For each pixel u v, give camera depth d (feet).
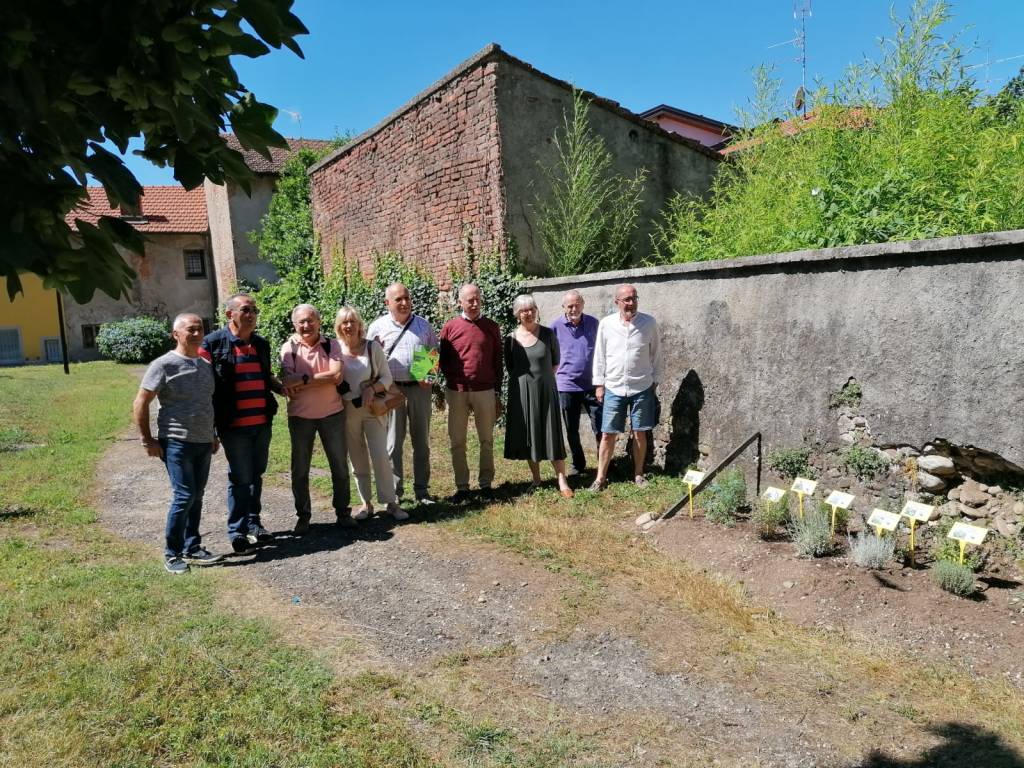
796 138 27.63
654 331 21.84
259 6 4.47
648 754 10.16
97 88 4.37
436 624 14.12
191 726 10.46
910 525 15.76
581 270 31.22
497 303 30.45
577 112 30.86
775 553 16.40
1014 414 13.82
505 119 30.17
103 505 23.39
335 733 10.51
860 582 14.70
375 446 19.97
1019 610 13.43
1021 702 11.23
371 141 39.96
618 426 22.04
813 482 17.29
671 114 80.43
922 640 12.98
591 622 14.07
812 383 17.98
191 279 94.58
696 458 22.07
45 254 4.46
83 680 11.62
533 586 15.64
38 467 28.17
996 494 14.69
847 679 12.05
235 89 5.07
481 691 11.76
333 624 14.10
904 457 16.02
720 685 11.92
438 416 34.63
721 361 20.88
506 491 22.79
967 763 9.80
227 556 17.94
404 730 10.62
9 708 10.87
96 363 85.15
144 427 16.16
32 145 4.51
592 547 17.79
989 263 14.12
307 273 49.80
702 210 32.40
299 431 19.03
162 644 12.88
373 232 41.04
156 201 95.81
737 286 20.16
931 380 15.28
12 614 14.07
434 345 21.50
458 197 32.91
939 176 19.22
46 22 4.29
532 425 21.76
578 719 11.03
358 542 18.56
